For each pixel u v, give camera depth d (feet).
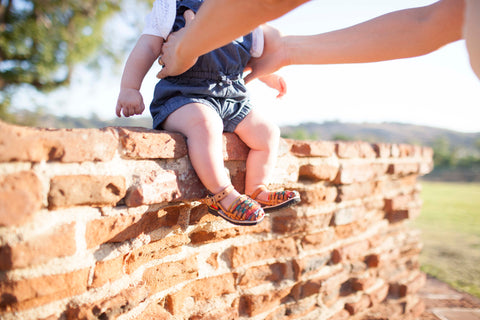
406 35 4.76
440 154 113.29
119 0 44.29
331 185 7.34
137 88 5.02
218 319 5.53
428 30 4.59
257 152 5.22
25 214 3.09
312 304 7.02
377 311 8.53
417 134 296.10
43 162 3.32
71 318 3.58
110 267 3.97
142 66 5.08
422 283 10.11
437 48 4.74
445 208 29.99
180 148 4.52
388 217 9.53
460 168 106.32
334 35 5.31
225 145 5.00
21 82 40.63
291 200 4.71
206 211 5.28
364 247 8.36
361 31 5.07
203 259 5.54
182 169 4.57
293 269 6.66
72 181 3.48
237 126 5.25
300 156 6.49
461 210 28.55
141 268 4.55
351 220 7.86
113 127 4.07
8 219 2.98
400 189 10.00
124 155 4.00
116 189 3.86
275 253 6.45
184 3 5.26
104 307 3.80
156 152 4.23
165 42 5.26
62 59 42.32
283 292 6.47
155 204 4.42
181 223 4.94
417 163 10.22
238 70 5.40
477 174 88.38
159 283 4.81
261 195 5.02
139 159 4.17
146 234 4.44
